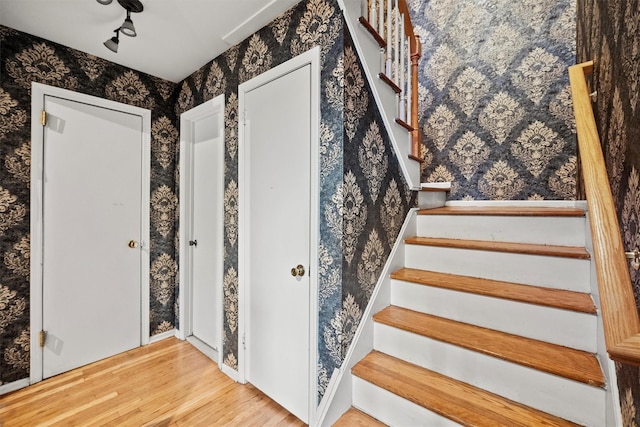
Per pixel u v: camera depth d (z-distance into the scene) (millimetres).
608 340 548
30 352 1952
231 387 1930
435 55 2625
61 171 2082
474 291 1458
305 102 1541
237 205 2008
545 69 2135
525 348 1235
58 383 1967
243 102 1941
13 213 1896
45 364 2010
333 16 1422
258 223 1840
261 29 1815
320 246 1488
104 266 2293
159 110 2609
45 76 2004
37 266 1983
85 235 2197
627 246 803
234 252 2045
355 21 1470
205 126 2551
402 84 1938
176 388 1916
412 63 2117
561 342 1249
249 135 1904
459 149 2521
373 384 1380
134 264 2469
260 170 1821
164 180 2662
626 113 809
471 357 1296
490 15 2355
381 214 1707
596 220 751
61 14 1733
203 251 2582
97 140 2250
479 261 1653
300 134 1570
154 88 2572
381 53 1679
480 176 2428
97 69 2234
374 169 1639
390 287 1769
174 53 2158
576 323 1213
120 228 2381
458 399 1214
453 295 1540
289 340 1641
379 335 1608
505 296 1367
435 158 2646
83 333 2188
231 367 2068
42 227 2002
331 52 1429
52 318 2045
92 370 2131
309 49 1524
